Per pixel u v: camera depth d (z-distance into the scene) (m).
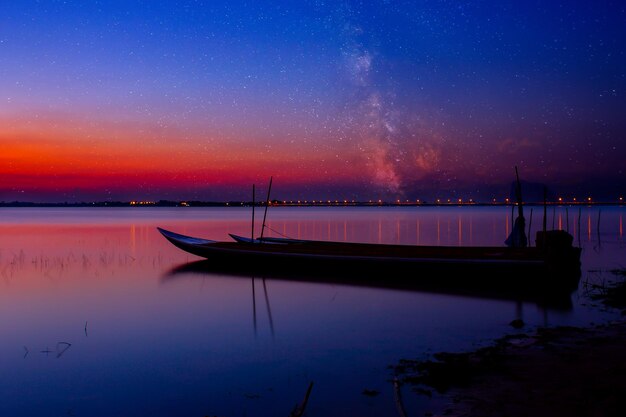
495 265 14.05
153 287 15.41
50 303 13.20
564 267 13.65
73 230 46.72
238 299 13.53
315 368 7.86
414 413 5.86
